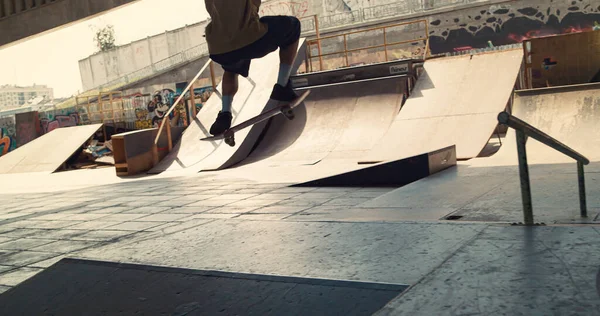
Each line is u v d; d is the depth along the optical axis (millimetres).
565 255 2658
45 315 3246
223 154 15227
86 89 47969
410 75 14734
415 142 12000
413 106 13344
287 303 2818
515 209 4980
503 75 12891
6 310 3438
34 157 21016
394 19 28547
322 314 2635
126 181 14531
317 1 31688
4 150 34500
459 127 11891
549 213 4609
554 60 12523
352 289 2801
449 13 27172
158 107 32750
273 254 3645
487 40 26469
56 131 23078
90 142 22344
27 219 8789
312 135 14953
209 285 3217
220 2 3424
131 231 6742
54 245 6258
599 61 12062
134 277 3562
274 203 8094
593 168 7008
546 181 6352
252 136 15414
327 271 3111
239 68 3723
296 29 3561
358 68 15555
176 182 12641
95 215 8523
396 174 8844
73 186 14703
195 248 4105
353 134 14242
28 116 32062
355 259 3279
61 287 3625
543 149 9641
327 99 15789
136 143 16219
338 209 7027
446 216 5020
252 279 3178
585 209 4277
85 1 14414
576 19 24734
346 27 29922
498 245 3010
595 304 2035
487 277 2490
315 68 30984
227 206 8211
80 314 3162
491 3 26219
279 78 3705
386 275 2893
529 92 11594
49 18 15023
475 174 7902
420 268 2918
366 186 9102
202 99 30859
